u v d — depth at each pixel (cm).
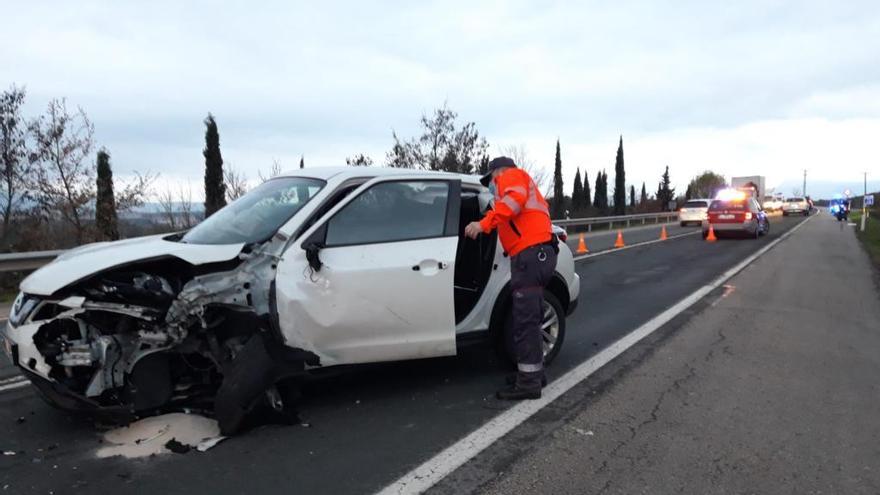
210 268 395
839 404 465
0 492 317
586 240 2250
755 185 4506
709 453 377
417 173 479
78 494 318
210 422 402
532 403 461
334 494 322
